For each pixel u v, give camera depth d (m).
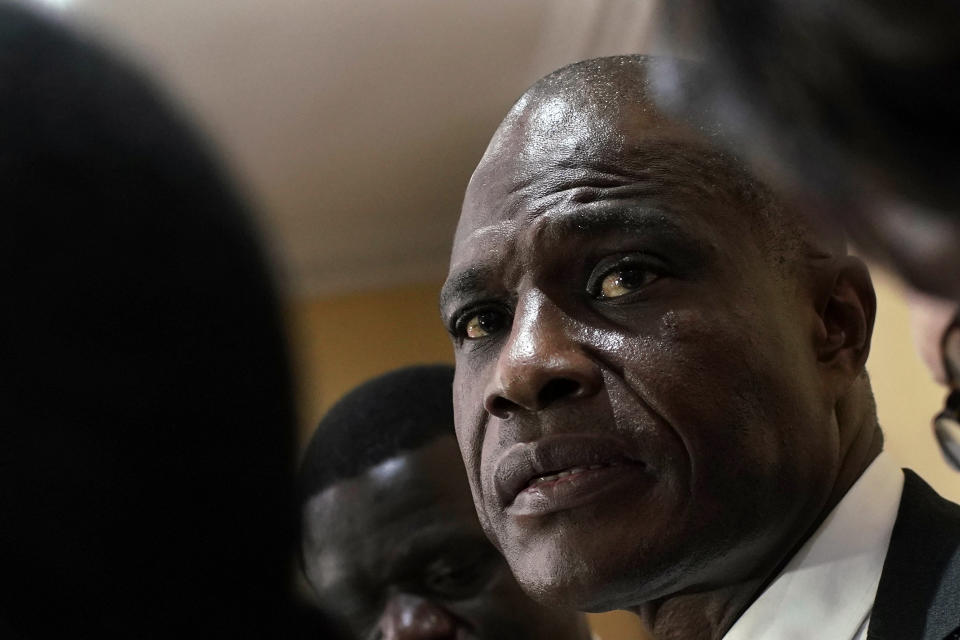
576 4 2.03
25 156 0.40
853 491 0.87
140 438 0.40
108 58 0.42
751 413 0.79
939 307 0.49
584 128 0.84
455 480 1.19
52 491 0.39
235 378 0.42
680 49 0.48
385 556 1.16
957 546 0.82
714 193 0.82
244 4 3.10
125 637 0.41
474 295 0.86
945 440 0.57
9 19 0.42
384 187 4.18
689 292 0.80
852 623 0.83
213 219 0.42
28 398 0.39
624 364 0.79
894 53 0.38
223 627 0.42
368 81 3.51
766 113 0.44
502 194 0.86
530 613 1.19
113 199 0.40
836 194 0.44
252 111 3.58
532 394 0.79
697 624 0.88
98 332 0.39
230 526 0.42
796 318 0.84
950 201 0.40
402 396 1.24
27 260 0.39
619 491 0.79
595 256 0.81
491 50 3.37
